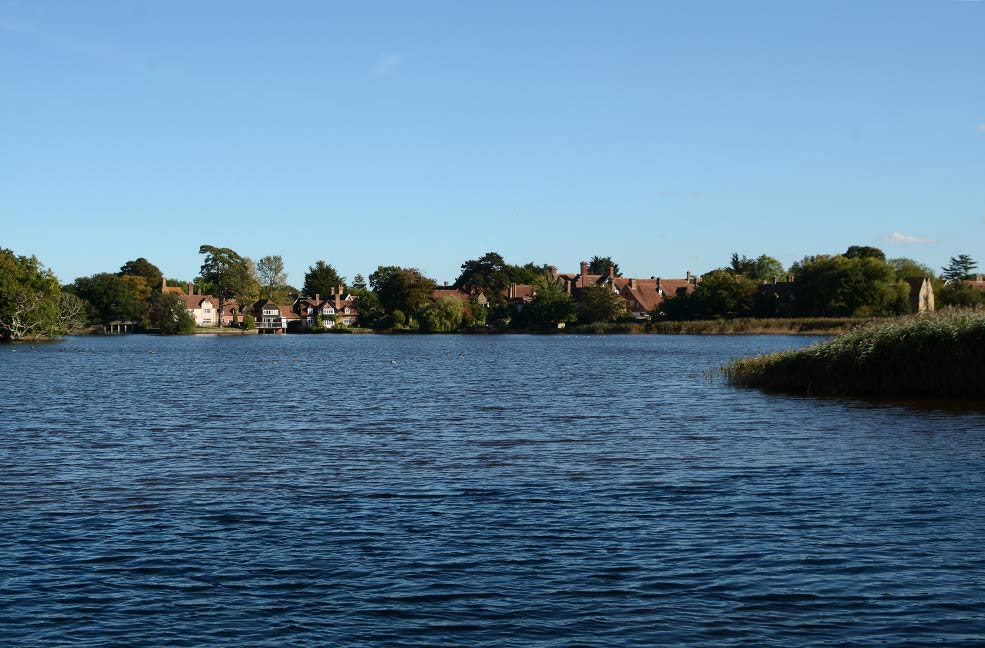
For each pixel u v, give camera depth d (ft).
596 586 47.80
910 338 136.15
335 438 104.17
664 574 49.70
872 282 490.08
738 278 581.53
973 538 55.93
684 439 101.14
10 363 278.26
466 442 100.53
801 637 40.88
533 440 101.91
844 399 137.39
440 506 66.74
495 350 367.45
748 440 99.30
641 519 62.08
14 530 59.67
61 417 126.00
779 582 48.14
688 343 416.67
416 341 506.89
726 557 52.70
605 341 459.73
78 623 42.96
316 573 50.24
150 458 89.45
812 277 518.37
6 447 96.99
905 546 54.39
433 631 41.86
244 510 65.62
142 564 51.98
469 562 52.13
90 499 69.67
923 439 97.09
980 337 130.11
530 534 58.34
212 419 123.54
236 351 378.53
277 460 88.07
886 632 41.37
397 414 129.70
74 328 540.11
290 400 152.15
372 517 63.26
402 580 48.96
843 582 47.98
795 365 152.87
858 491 70.13
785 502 66.74
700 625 42.37
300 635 41.45
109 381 199.62
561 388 173.88
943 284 551.18
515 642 40.57
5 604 45.44
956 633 41.22
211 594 46.88
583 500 68.49
